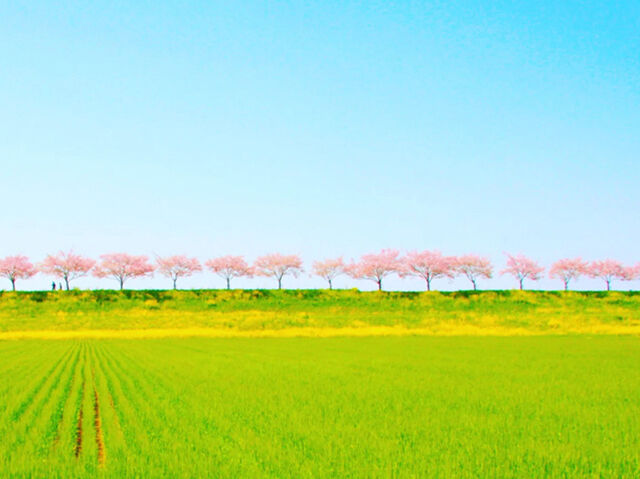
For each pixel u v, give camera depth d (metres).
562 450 13.16
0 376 29.48
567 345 52.56
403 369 32.38
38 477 11.24
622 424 16.31
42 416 17.81
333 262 138.00
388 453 12.82
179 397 21.64
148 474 11.25
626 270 142.88
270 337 66.44
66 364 36.50
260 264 138.00
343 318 91.44
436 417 17.31
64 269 126.19
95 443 14.14
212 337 67.31
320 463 11.93
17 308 97.50
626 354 43.31
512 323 84.56
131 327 83.50
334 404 19.84
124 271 130.12
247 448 13.28
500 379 27.61
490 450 13.14
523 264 138.62
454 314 95.44
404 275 135.88
